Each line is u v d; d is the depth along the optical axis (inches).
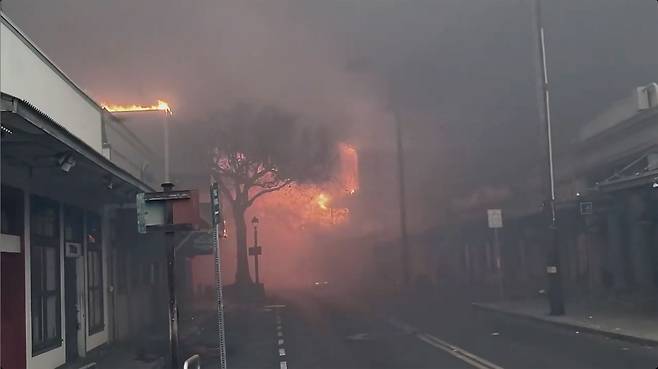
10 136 285.1
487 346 458.6
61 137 290.0
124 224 625.3
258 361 431.5
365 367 387.5
